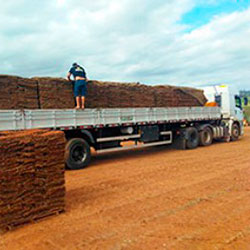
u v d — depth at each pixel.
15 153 4.08
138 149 12.72
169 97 12.29
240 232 3.72
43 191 4.38
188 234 3.67
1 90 7.32
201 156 10.12
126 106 10.46
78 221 4.22
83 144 8.48
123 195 5.50
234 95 15.35
